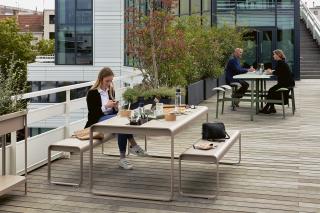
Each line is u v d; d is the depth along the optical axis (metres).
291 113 12.13
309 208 5.08
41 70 28.52
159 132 5.43
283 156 7.46
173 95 10.38
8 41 39.31
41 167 6.74
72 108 7.73
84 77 28.31
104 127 5.65
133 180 6.13
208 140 6.15
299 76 21.73
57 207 5.14
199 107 7.21
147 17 11.50
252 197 5.45
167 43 11.55
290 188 5.78
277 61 11.46
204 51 14.87
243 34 19.27
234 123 10.66
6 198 5.41
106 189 5.75
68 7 28.23
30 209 5.07
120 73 27.75
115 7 27.73
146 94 10.34
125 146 6.73
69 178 6.20
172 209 5.08
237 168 6.71
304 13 27.83
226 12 21.86
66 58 28.50
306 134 9.34
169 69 11.85
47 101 28.47
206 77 15.33
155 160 7.17
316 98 15.25
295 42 21.59
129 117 6.11
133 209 5.09
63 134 7.41
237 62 12.51
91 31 28.19
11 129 5.22
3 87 5.40
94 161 7.10
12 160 6.02
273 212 4.97
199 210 5.04
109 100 6.93
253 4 21.70
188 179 6.16
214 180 6.11
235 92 12.44
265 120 11.07
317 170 6.62
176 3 11.70
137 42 11.62
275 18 21.67
